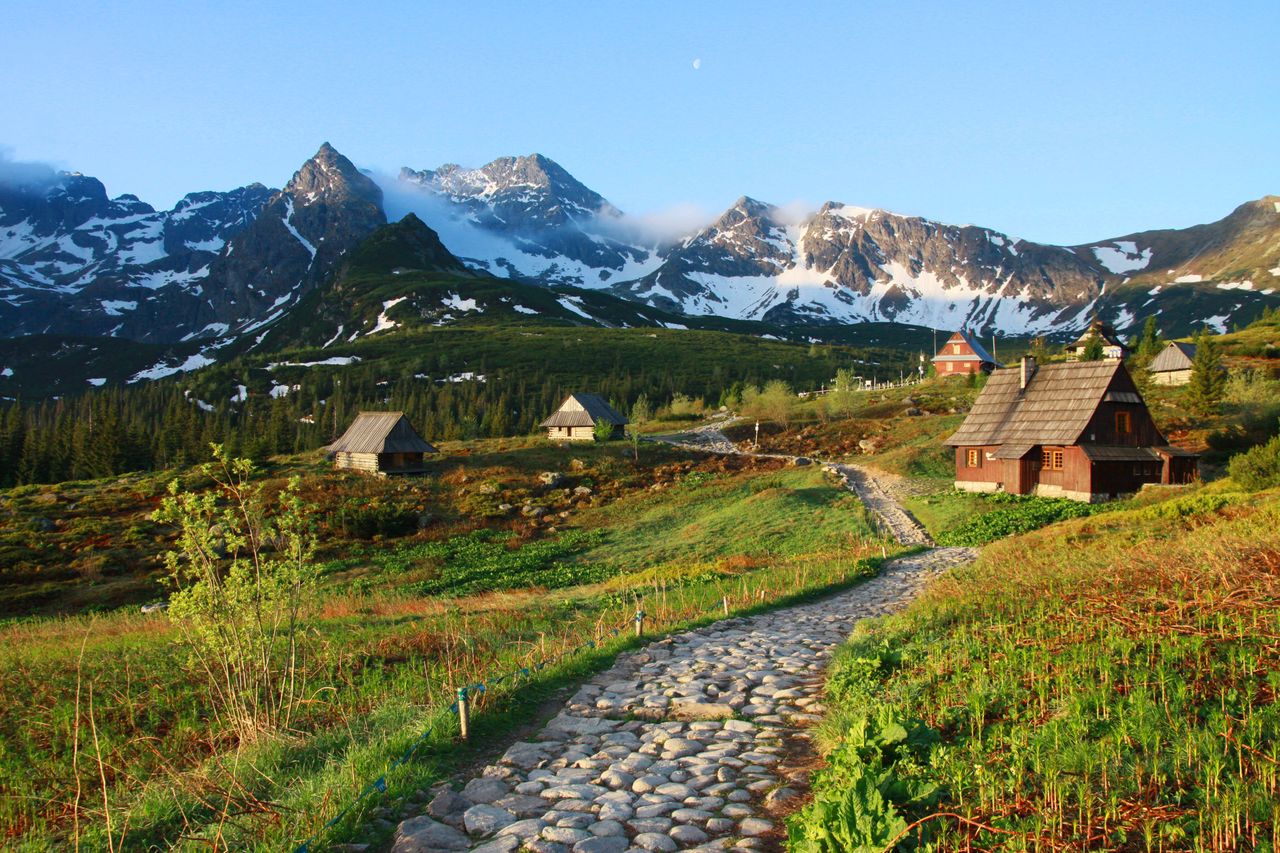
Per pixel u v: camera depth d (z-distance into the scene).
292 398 168.62
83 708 14.35
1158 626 11.16
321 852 6.99
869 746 8.11
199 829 7.92
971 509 48.28
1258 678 8.98
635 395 164.75
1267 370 87.88
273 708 12.21
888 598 23.06
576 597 30.94
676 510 58.03
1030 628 12.66
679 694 12.39
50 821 9.30
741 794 8.16
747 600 22.89
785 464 75.38
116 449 93.56
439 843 7.15
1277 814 5.90
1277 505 22.80
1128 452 50.12
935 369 137.75
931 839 6.38
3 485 90.00
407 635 19.88
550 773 8.96
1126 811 6.46
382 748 9.38
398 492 66.94
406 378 179.00
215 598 11.56
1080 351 110.38
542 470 75.12
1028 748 7.88
